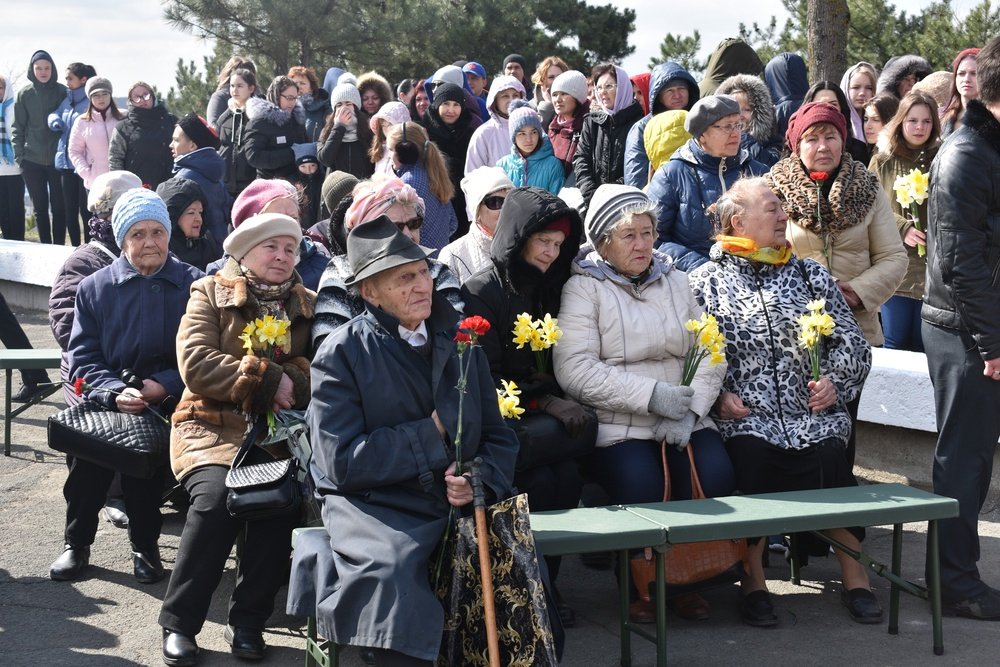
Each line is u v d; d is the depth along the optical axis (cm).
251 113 954
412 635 319
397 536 334
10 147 1184
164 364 470
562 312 449
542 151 784
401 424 350
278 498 381
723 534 383
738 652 404
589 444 432
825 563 498
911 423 564
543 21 2109
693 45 1927
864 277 512
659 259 465
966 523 429
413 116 1037
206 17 1847
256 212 475
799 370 458
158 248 470
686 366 440
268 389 404
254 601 396
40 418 699
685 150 540
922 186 533
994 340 411
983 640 413
